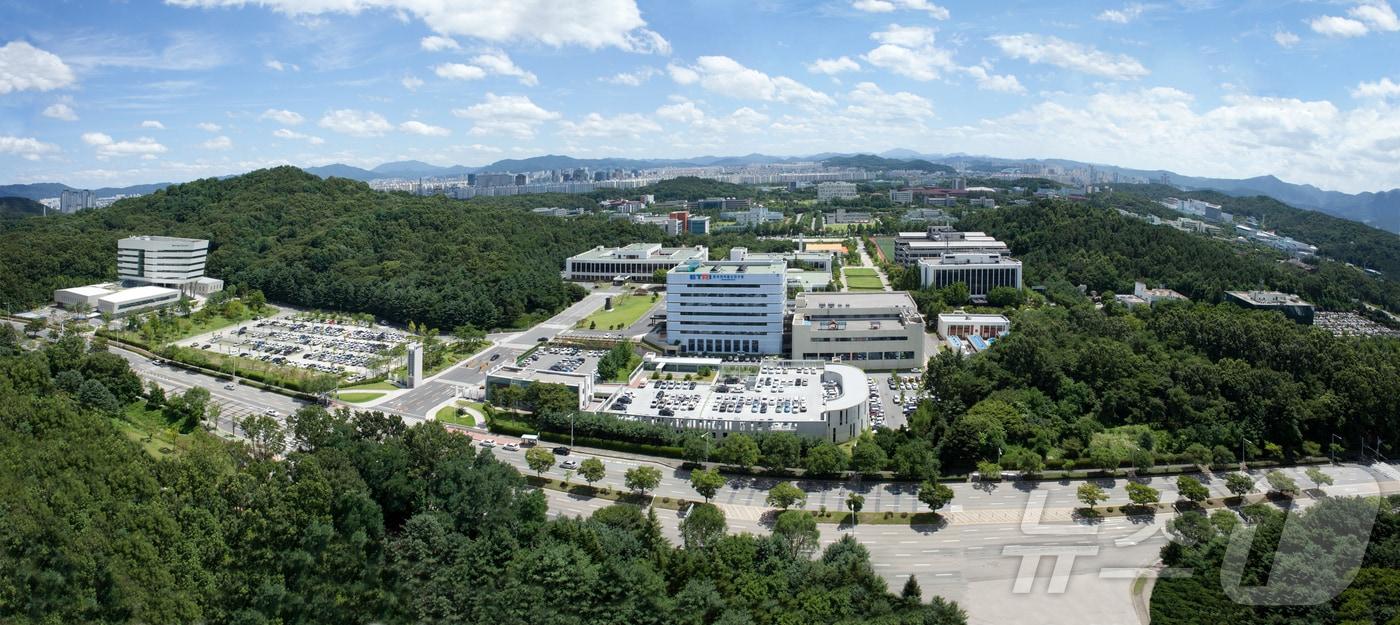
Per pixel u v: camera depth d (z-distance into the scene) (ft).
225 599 461.37
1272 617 401.70
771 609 461.78
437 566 505.25
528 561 491.72
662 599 465.06
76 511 482.69
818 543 556.51
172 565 463.01
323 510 525.34
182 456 600.39
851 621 448.65
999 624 473.67
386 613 479.00
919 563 556.10
